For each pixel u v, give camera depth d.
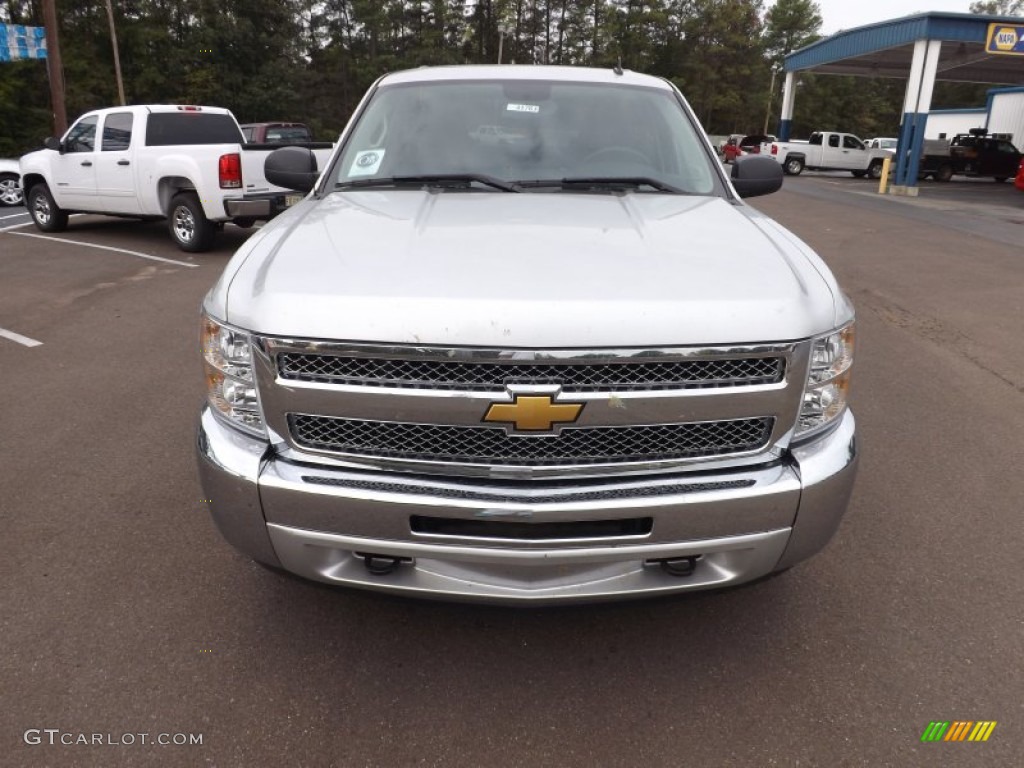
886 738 2.24
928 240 12.66
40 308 7.16
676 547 2.11
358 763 2.12
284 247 2.37
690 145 3.50
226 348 2.16
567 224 2.59
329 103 60.44
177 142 10.75
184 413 4.62
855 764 2.15
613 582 2.17
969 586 3.00
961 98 83.12
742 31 69.31
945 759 2.17
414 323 1.96
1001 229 14.32
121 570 3.00
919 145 22.27
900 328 6.99
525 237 2.42
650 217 2.73
